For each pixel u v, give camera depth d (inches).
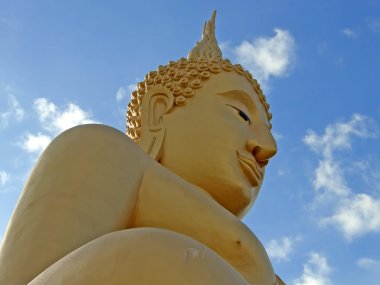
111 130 236.1
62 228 195.2
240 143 279.6
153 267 133.8
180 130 279.7
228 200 272.1
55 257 187.5
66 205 201.9
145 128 286.7
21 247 191.0
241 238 230.7
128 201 222.4
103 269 134.7
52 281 137.4
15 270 185.0
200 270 135.3
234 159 274.5
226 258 228.1
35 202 203.9
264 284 228.2
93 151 221.1
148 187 231.6
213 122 281.3
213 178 269.0
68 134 229.9
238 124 284.8
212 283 133.3
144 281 131.2
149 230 147.7
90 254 141.1
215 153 272.5
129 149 233.6
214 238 228.7
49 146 229.1
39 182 211.3
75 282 134.0
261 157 283.4
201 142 274.8
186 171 270.1
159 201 229.8
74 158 217.0
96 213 205.5
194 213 230.2
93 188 210.1
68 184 208.2
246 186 273.9
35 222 197.0
